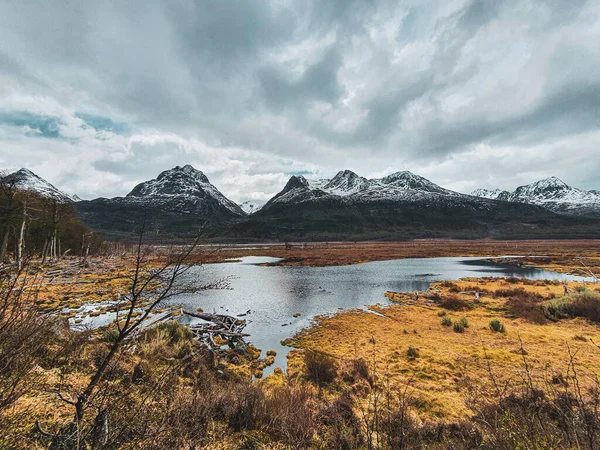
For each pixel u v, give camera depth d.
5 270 3.22
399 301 27.06
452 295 28.17
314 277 43.22
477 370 11.60
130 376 6.59
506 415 4.72
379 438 5.96
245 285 36.31
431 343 15.30
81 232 48.50
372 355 13.86
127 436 3.82
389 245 138.75
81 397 3.34
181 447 4.14
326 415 7.07
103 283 26.12
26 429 3.90
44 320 3.51
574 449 3.56
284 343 16.52
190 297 29.45
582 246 106.00
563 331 16.36
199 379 8.50
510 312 21.19
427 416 8.18
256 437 5.48
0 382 3.28
